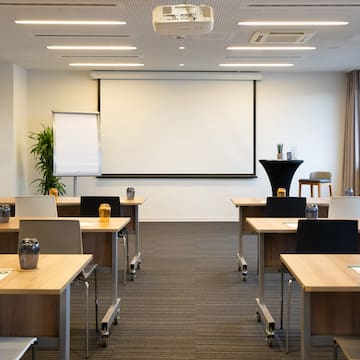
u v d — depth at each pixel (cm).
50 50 716
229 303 421
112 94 900
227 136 909
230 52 729
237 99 905
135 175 907
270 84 909
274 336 340
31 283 199
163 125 905
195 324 368
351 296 236
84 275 326
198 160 909
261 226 360
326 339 230
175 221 912
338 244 331
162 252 636
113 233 366
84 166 795
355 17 534
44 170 862
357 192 886
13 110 824
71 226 322
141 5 490
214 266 559
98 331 353
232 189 915
